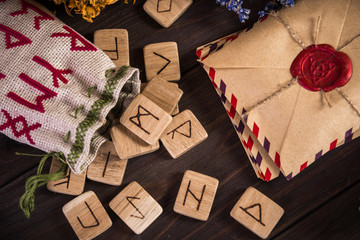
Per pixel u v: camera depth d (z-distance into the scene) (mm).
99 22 275
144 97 253
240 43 253
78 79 238
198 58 274
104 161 263
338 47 245
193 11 275
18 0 239
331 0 247
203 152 271
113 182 262
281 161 252
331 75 244
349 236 266
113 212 267
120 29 268
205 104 273
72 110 233
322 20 247
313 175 270
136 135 258
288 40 249
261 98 251
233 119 260
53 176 234
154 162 270
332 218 267
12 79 224
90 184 269
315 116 248
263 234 259
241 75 253
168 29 275
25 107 224
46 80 228
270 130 253
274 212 261
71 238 267
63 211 259
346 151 270
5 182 267
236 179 270
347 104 245
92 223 259
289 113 249
